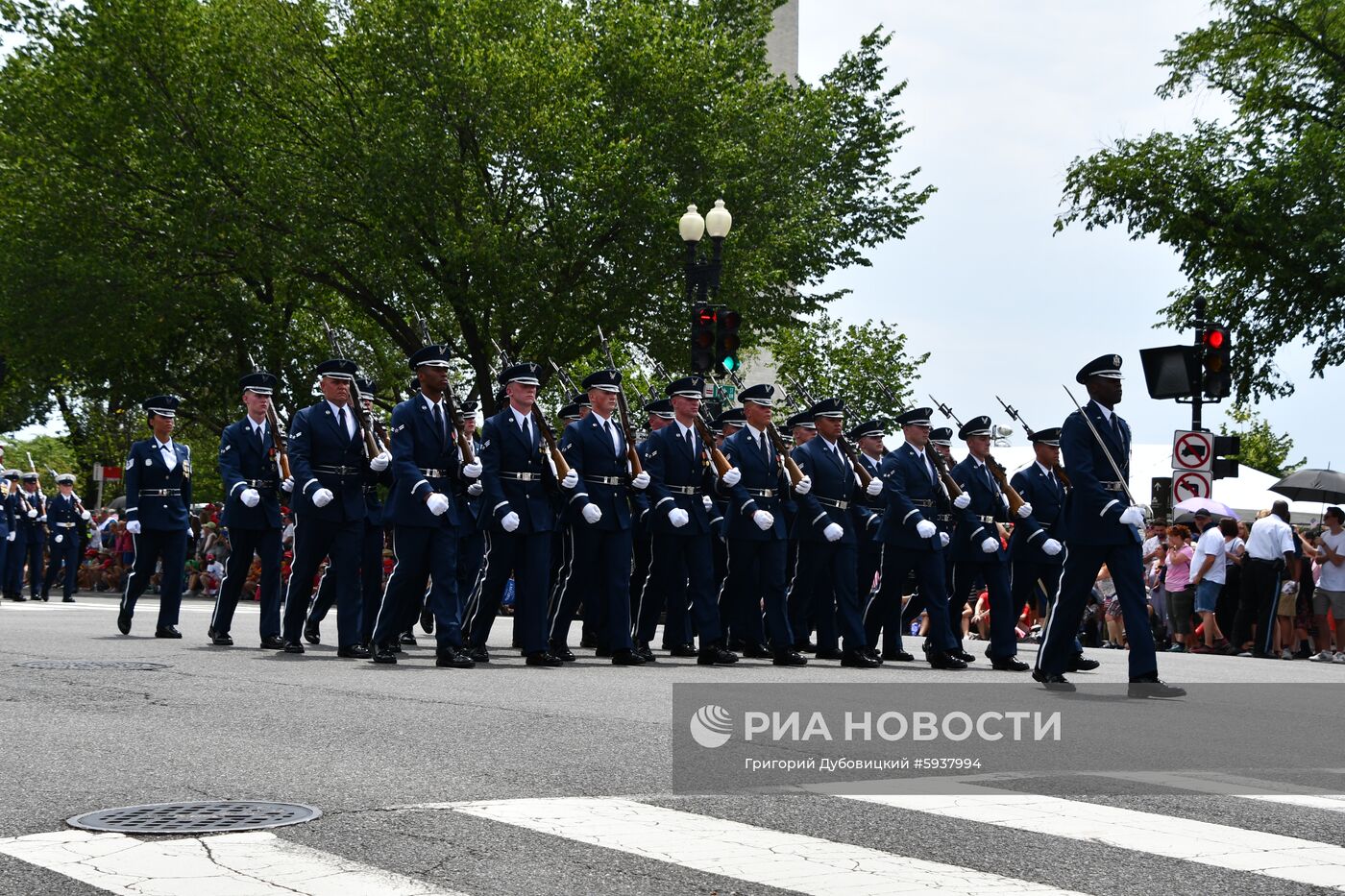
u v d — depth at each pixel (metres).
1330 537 17.95
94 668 11.38
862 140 37.44
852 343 50.09
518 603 13.30
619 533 13.28
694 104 31.28
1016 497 14.77
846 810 6.25
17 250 32.28
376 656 12.59
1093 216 33.56
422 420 12.69
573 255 30.67
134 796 6.33
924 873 5.16
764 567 13.89
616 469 13.30
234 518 14.38
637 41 31.50
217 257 33.66
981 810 6.30
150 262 32.84
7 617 18.97
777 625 13.81
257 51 32.34
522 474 12.77
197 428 48.66
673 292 31.47
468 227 30.33
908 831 5.86
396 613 12.61
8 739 7.80
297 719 8.62
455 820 5.88
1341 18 31.39
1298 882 5.14
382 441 13.72
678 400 13.65
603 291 31.11
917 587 15.20
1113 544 11.63
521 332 31.80
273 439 14.61
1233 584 19.47
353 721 8.56
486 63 29.66
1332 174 29.98
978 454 15.16
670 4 35.31
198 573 30.55
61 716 8.64
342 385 13.48
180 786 6.57
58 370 36.19
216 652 13.36
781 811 6.20
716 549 15.51
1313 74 32.06
